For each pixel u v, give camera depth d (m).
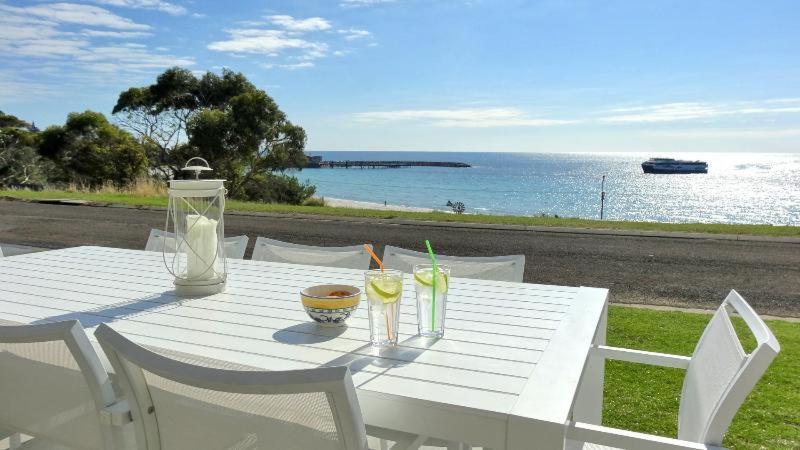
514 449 1.21
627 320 4.67
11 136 25.05
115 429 1.42
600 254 7.98
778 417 2.86
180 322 1.96
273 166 23.41
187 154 23.61
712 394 1.58
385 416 1.34
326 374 0.99
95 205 14.95
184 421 1.27
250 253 8.15
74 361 1.41
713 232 9.52
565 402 1.27
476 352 1.63
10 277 2.73
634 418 2.85
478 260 2.91
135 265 3.05
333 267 3.09
